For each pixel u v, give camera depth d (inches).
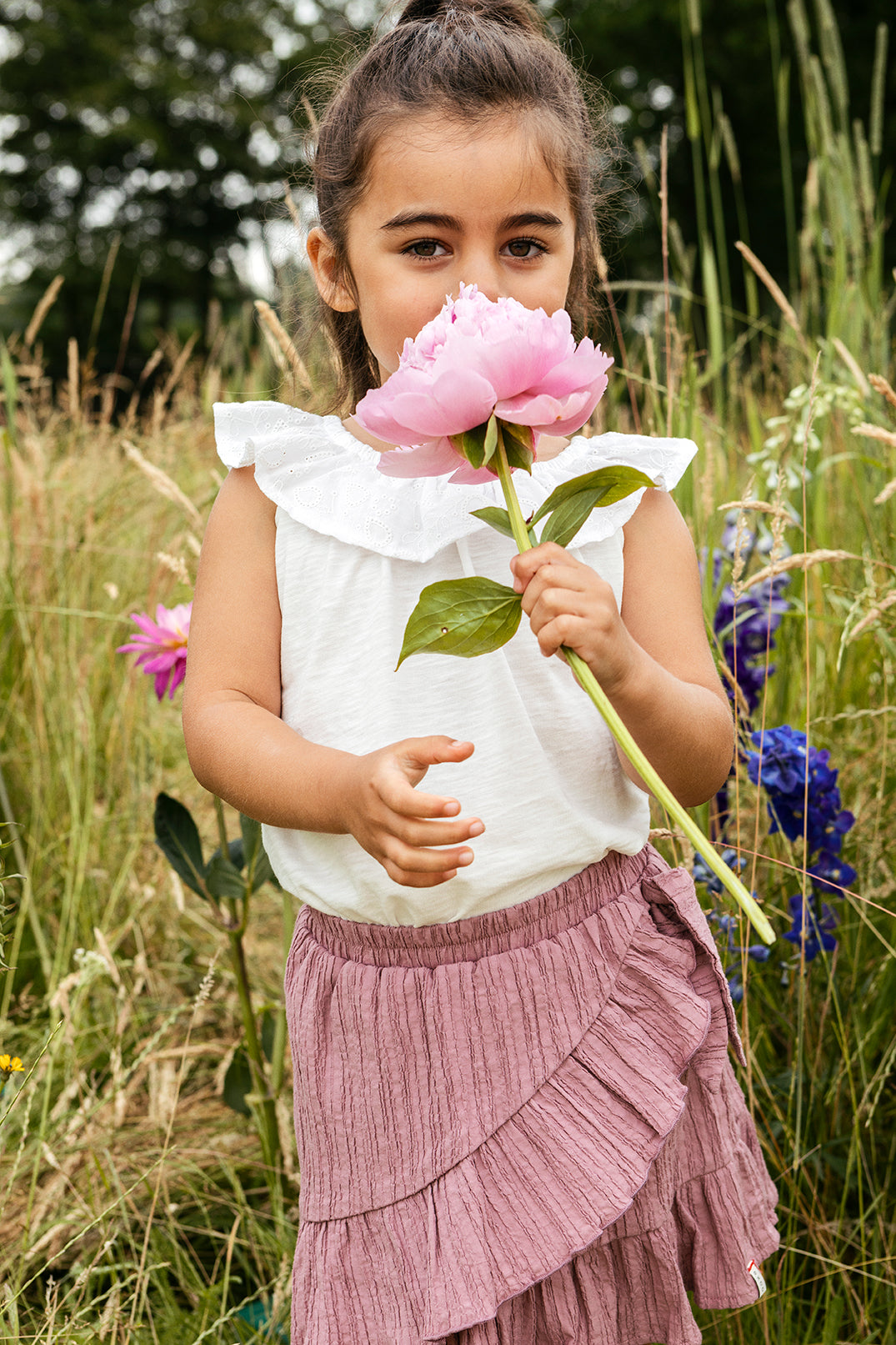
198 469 121.0
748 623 64.2
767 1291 49.9
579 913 40.4
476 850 39.6
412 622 31.2
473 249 41.5
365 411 31.0
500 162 40.9
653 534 44.9
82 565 99.3
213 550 43.6
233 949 59.1
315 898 41.3
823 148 89.2
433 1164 38.3
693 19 85.9
